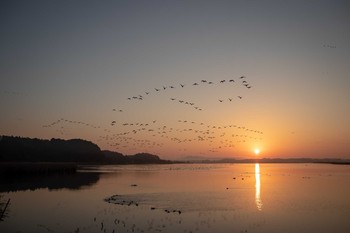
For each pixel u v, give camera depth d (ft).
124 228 94.27
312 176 350.43
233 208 127.95
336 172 458.09
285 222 103.65
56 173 336.08
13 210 119.65
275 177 330.54
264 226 98.48
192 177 323.57
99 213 115.55
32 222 100.94
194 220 105.60
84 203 137.39
